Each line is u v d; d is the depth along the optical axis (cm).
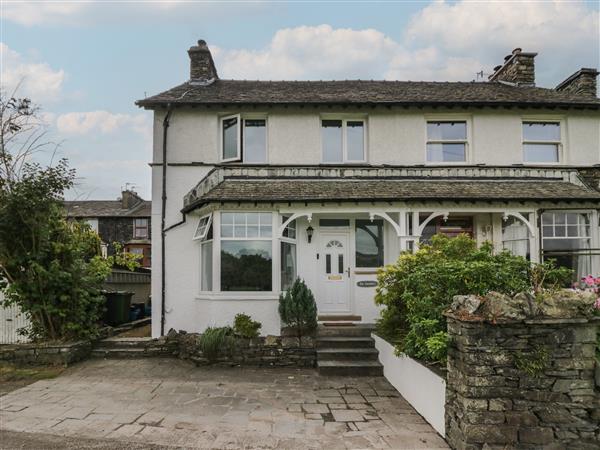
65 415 541
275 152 1080
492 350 410
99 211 3134
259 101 1045
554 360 413
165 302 1009
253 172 1024
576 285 741
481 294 514
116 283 1391
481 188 984
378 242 1048
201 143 1063
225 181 989
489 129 1109
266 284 902
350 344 828
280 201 892
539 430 401
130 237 3048
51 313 866
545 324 413
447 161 1129
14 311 905
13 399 612
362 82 1301
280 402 600
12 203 793
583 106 1091
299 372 780
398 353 627
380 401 606
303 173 1040
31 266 821
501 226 1073
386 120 1100
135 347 920
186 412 554
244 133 1108
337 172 1039
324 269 1032
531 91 1212
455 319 435
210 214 935
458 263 563
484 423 401
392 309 698
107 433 480
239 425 507
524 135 1147
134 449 436
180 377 743
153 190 1045
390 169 1052
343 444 451
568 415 405
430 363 537
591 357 415
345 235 1044
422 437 471
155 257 1025
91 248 1038
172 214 1038
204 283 982
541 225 964
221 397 624
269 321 889
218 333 829
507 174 1067
